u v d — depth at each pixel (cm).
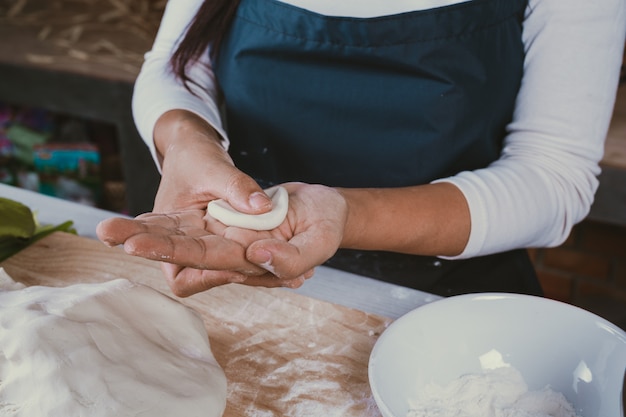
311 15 104
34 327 75
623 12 97
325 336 90
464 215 95
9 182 243
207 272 77
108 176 243
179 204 84
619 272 211
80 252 106
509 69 105
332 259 119
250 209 77
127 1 270
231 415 78
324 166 115
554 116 101
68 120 240
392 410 68
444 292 115
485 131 108
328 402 80
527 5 103
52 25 249
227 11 111
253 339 89
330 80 108
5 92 221
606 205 162
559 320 80
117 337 79
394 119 108
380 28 102
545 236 103
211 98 120
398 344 77
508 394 77
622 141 169
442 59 103
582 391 75
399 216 90
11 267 102
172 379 77
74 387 72
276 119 114
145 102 113
